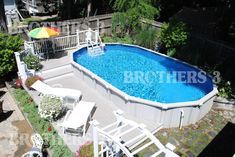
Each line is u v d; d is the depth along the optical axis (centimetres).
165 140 945
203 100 1006
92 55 1609
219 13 1852
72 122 912
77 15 2564
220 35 1712
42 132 944
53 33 1407
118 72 1438
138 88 1290
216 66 1386
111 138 690
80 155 810
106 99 1166
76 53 1570
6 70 1289
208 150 904
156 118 1002
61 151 846
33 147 840
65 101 1114
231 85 1260
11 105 1177
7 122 1060
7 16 2030
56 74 1344
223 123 1053
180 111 980
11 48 1298
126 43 1780
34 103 1132
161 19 2283
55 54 1558
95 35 1647
